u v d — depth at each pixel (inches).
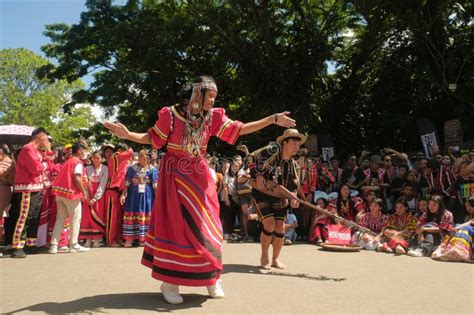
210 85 157.8
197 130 158.7
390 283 191.5
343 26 719.1
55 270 216.2
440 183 343.0
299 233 376.8
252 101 724.7
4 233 287.3
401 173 383.9
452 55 608.4
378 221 327.0
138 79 676.1
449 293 173.0
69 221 293.3
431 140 538.6
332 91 769.6
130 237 319.3
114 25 692.7
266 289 175.8
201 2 645.9
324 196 360.5
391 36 687.7
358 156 778.2
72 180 286.2
